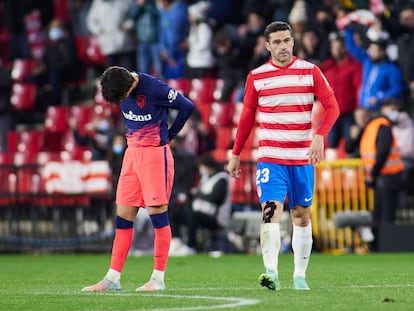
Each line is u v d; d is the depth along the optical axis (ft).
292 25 224.94
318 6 240.32
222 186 194.59
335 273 134.41
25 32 290.97
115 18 260.42
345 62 217.36
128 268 155.63
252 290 100.94
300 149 98.94
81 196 214.90
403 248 194.29
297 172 99.19
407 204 202.59
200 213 195.42
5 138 268.62
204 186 195.83
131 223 106.01
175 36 252.01
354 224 189.98
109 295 96.73
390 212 193.88
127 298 92.58
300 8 223.92
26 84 277.85
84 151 245.04
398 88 213.66
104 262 176.45
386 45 214.48
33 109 278.87
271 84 98.63
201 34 247.29
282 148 98.63
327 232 195.52
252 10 238.27
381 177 191.62
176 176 201.46
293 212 101.19
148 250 200.44
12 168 216.33
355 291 98.43
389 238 194.29
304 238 101.40
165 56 253.24
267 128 99.14
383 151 188.55
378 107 213.66
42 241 215.10
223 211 195.31
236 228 195.62
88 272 148.36
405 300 87.86
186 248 198.08
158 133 104.63
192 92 245.45
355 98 216.74
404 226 193.98
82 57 279.08
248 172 203.41
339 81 216.54
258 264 162.20
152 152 104.42
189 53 249.14
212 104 237.45
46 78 278.87
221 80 244.42
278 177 98.63
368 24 220.23
